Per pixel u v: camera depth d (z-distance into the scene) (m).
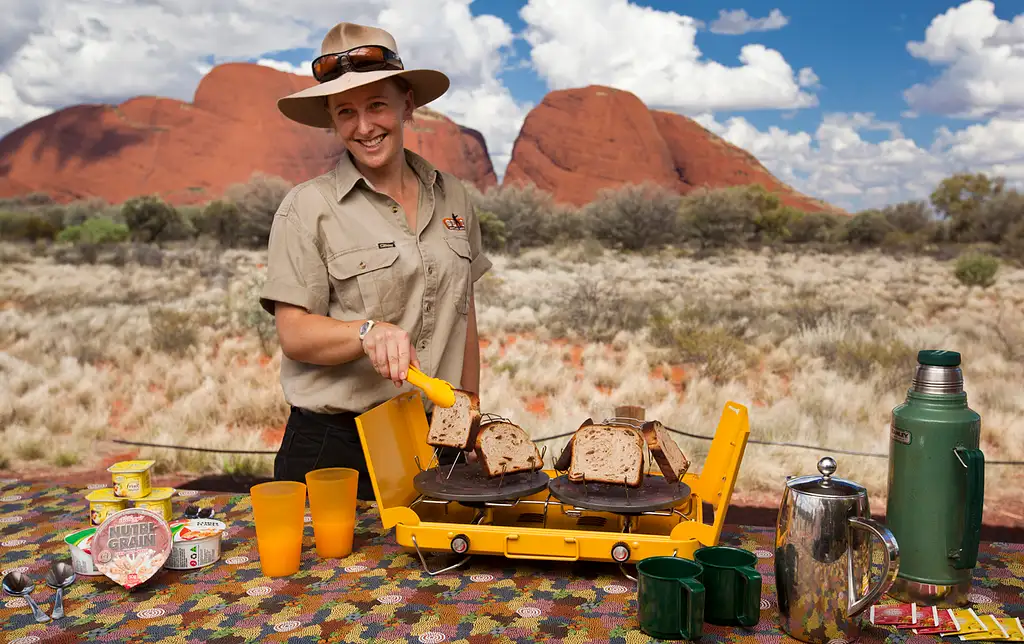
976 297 15.43
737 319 12.50
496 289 15.38
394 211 1.85
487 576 1.39
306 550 1.54
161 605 1.28
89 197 40.72
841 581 1.12
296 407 1.93
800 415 6.77
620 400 7.52
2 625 1.21
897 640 1.17
